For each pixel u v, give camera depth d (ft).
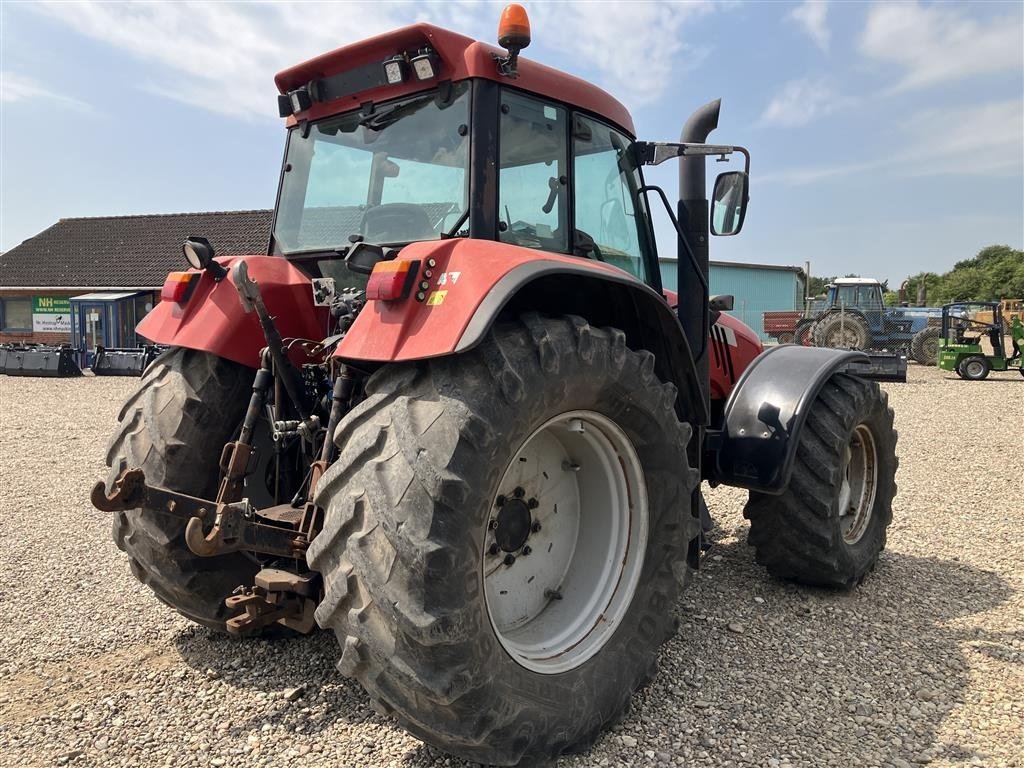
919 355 70.23
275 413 9.00
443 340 6.77
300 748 8.09
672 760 7.97
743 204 10.65
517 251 7.55
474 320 6.75
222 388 9.58
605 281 8.46
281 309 9.96
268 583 7.70
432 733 6.87
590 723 7.97
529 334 7.41
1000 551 15.25
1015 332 57.67
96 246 95.66
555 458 8.96
